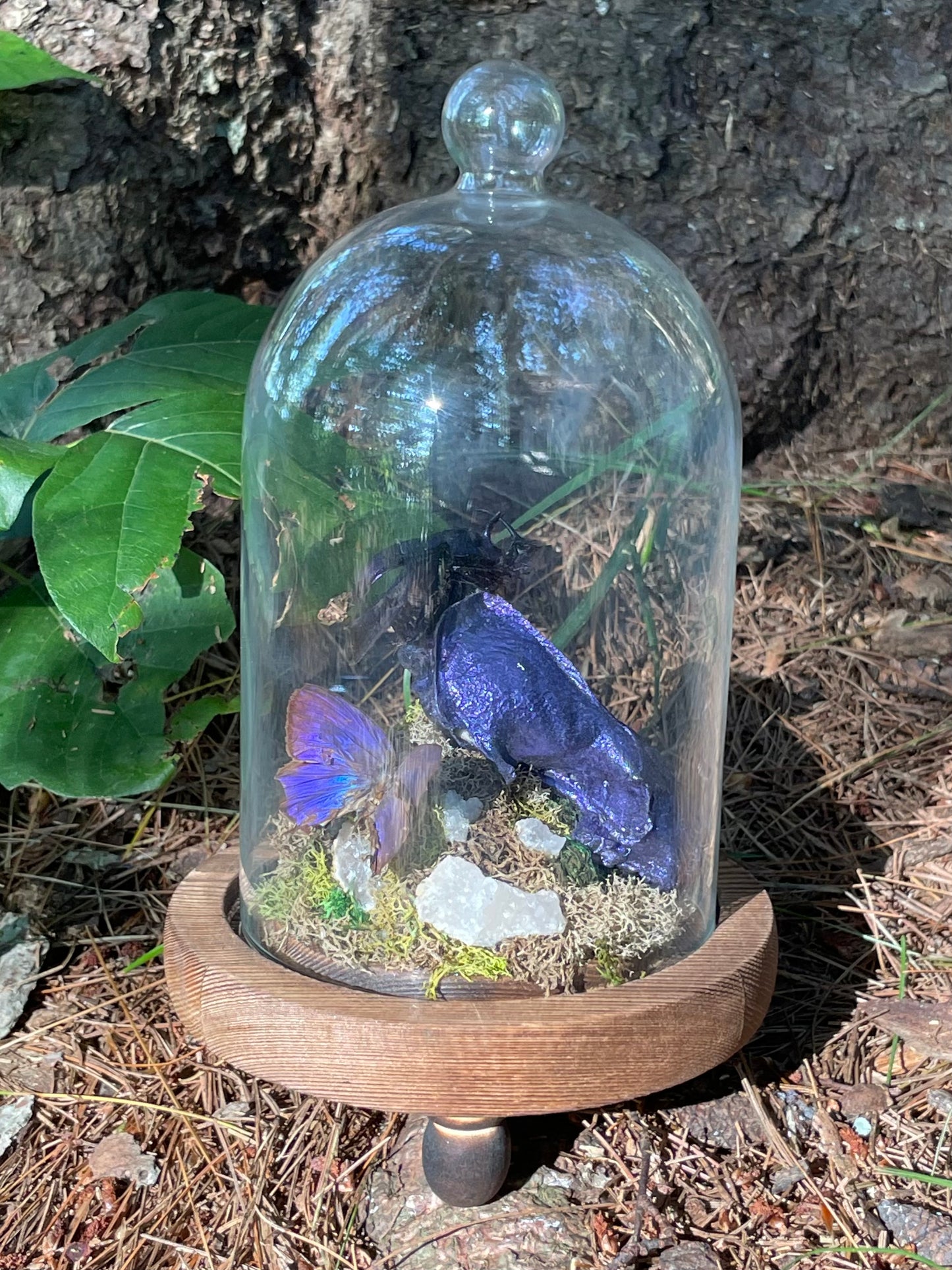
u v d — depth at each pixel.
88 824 0.40
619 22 0.45
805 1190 0.29
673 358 0.29
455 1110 0.23
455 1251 0.27
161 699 0.36
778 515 0.50
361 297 0.29
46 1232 0.28
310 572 0.29
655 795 0.26
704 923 0.28
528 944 0.24
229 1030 0.24
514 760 0.25
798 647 0.46
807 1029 0.33
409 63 0.46
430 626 0.27
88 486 0.29
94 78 0.39
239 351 0.37
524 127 0.28
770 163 0.47
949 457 0.53
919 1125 0.30
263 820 0.29
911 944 0.36
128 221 0.45
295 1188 0.29
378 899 0.25
